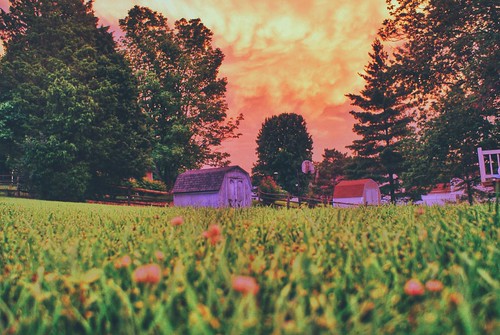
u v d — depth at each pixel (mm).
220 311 1158
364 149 65938
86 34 41062
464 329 989
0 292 1582
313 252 1900
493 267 1552
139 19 49688
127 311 1223
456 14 23188
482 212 3422
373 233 2559
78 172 32938
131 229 3516
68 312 1233
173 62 49000
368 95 63562
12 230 3775
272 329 1044
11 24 37531
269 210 5996
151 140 43469
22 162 31891
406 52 26484
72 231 3521
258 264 1568
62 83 32594
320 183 95875
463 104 25609
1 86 34375
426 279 1485
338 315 1121
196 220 4125
